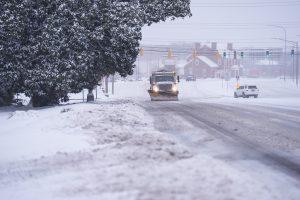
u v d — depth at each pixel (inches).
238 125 1114.7
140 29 1759.4
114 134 845.2
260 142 839.1
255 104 2044.8
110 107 1414.9
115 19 1696.6
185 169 515.8
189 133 958.4
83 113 1179.9
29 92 1649.9
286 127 1076.5
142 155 607.2
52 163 625.9
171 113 1472.7
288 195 455.2
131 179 476.1
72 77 1622.8
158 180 464.8
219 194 418.0
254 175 547.5
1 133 1020.5
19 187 511.5
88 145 762.2
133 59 1822.1
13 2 1582.2
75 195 443.5
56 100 1818.4
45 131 960.9
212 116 1362.0
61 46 1584.6
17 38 1589.6
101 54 1765.5
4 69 1616.6
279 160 664.4
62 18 1594.5
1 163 672.4
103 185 464.8
